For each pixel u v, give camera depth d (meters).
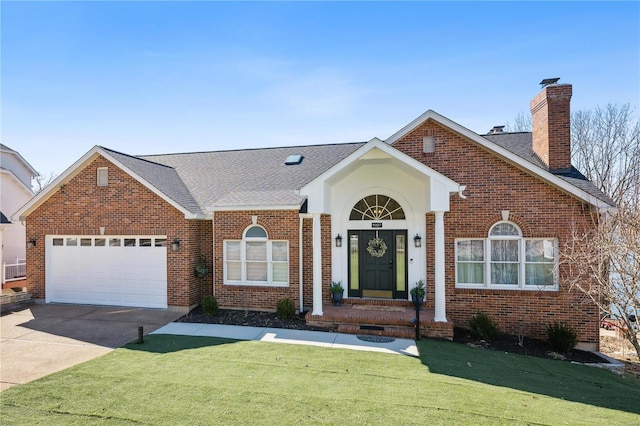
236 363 8.16
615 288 9.76
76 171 14.60
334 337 10.54
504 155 11.82
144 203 14.05
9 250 21.72
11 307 14.16
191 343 9.80
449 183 10.86
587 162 30.69
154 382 7.02
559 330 10.74
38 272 15.09
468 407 6.12
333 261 13.55
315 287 11.80
